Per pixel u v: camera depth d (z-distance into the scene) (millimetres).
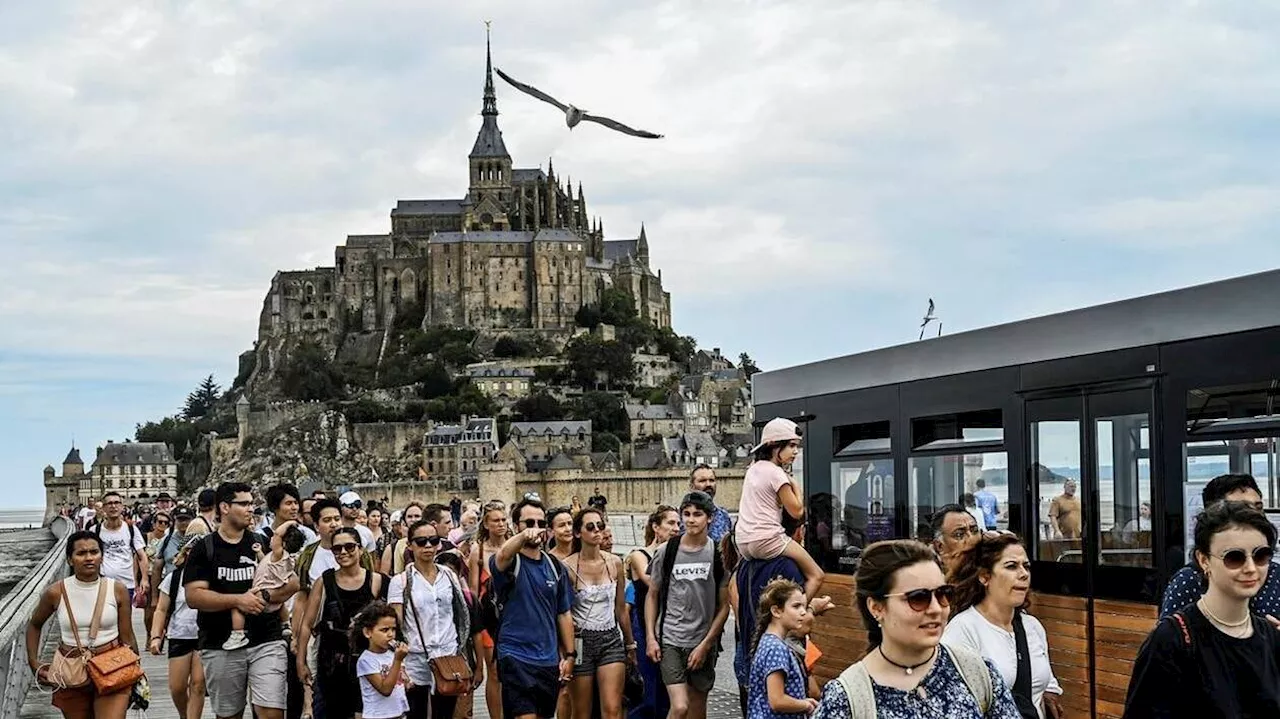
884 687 9344
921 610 9250
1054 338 19500
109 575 29188
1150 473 17594
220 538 19594
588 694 19625
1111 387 18328
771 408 27906
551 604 18688
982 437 21016
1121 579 17891
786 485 17141
